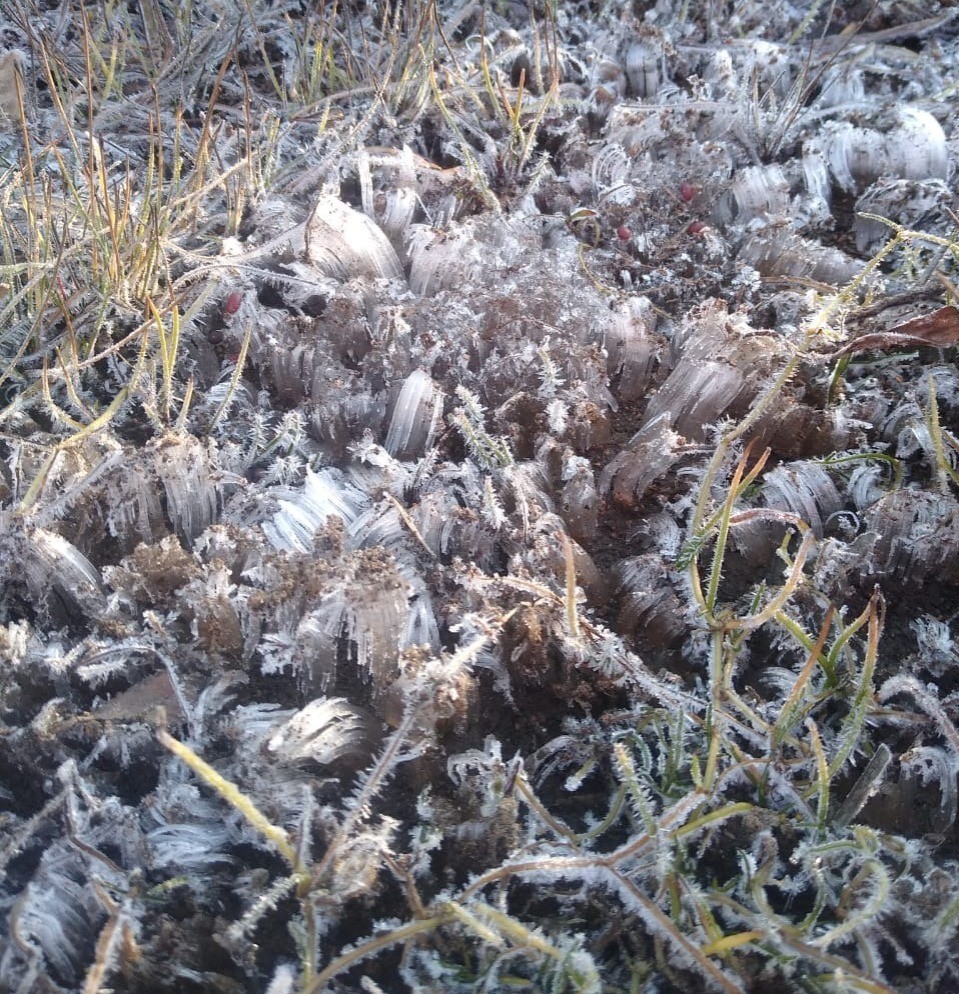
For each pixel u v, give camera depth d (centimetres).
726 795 27
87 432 31
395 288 38
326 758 26
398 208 43
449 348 35
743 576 32
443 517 31
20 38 48
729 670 26
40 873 24
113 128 47
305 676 28
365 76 49
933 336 35
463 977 23
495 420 35
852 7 56
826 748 27
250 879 24
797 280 40
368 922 25
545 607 28
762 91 52
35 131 45
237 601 28
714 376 34
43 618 30
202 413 35
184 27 49
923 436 34
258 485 33
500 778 25
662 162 46
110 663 27
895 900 24
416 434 34
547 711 29
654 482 35
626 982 24
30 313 37
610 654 27
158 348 37
